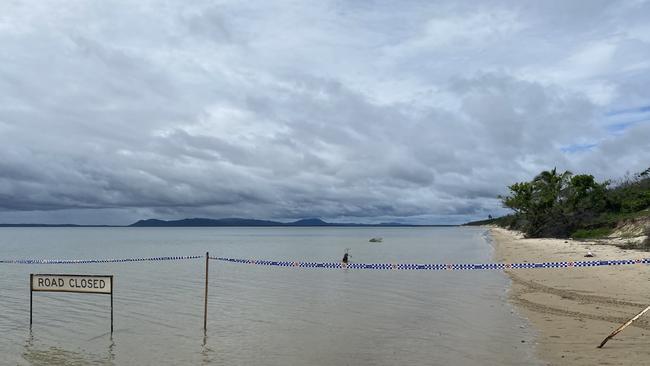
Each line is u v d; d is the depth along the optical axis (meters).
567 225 66.69
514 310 17.70
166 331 15.52
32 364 12.21
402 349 13.05
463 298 20.97
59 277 14.41
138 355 12.86
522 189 74.00
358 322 16.70
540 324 15.21
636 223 52.75
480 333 14.44
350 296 22.84
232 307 20.06
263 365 11.88
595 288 21.17
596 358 11.38
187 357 12.61
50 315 18.23
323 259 52.72
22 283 29.27
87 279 14.37
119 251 70.44
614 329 14.08
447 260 45.06
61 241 110.12
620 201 66.00
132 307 20.08
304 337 14.58
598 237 57.56
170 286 27.38
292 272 34.75
